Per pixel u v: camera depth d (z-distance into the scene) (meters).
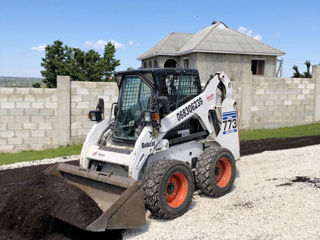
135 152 4.86
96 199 4.96
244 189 6.29
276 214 5.07
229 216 5.07
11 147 10.56
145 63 30.19
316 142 10.68
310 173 7.12
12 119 10.46
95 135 5.70
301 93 14.75
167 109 5.02
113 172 5.35
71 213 4.41
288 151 9.38
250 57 23.12
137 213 4.34
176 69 5.66
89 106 11.31
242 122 13.84
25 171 8.04
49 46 22.88
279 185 6.40
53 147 10.95
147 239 4.45
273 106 14.38
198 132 6.14
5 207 4.96
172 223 4.89
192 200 5.80
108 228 4.08
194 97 6.00
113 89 11.53
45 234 4.53
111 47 24.17
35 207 4.68
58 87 10.73
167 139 5.56
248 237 4.38
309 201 5.51
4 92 10.28
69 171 5.29
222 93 6.68
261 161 8.45
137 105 5.49
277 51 23.52
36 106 10.62
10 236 4.50
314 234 4.40
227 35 24.11
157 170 4.83
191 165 6.04
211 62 22.50
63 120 10.91
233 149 6.84
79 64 23.23
